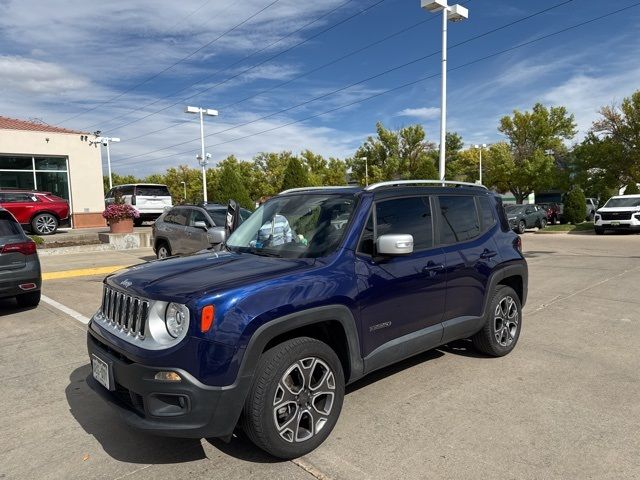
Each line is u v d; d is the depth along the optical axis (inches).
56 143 850.8
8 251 267.0
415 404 150.5
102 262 503.2
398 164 2297.0
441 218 170.4
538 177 1595.7
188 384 107.1
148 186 919.0
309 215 151.9
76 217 879.7
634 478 109.3
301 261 135.0
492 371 178.2
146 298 117.1
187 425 108.4
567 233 904.9
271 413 115.0
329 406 127.5
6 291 266.7
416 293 152.2
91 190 895.1
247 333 111.2
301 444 120.3
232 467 117.7
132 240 633.0
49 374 184.7
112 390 121.1
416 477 111.4
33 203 698.2
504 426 135.1
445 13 678.5
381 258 143.3
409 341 150.3
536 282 366.6
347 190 155.3
